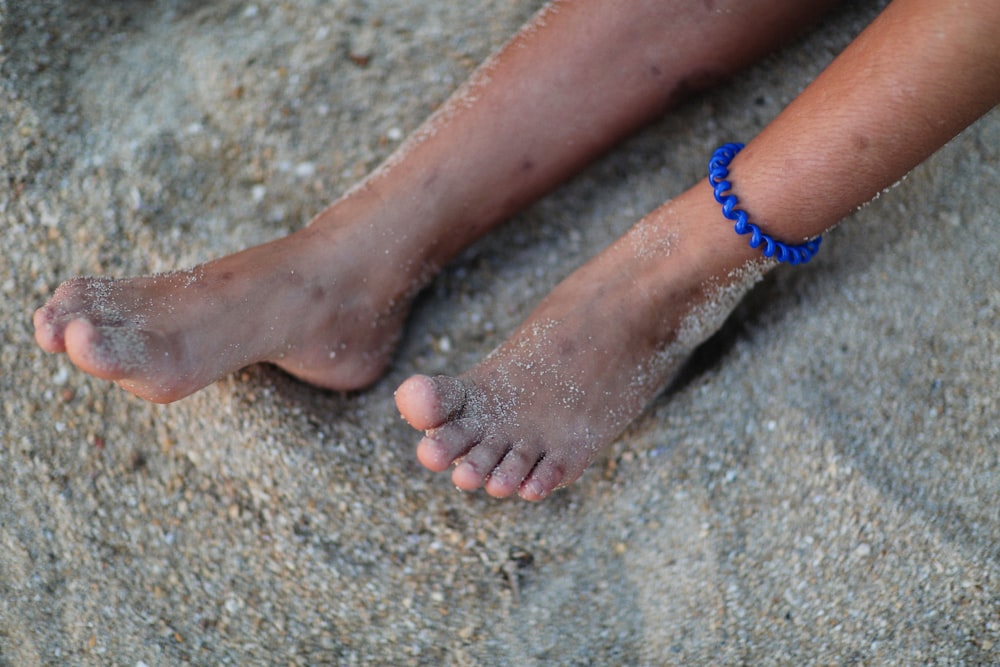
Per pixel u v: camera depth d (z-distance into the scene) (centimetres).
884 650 116
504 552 127
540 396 114
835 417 125
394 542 126
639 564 127
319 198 140
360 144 143
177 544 124
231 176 140
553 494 131
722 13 124
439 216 126
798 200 107
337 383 130
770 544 123
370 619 123
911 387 124
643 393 122
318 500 126
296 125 143
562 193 144
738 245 113
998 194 131
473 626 124
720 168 112
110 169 136
